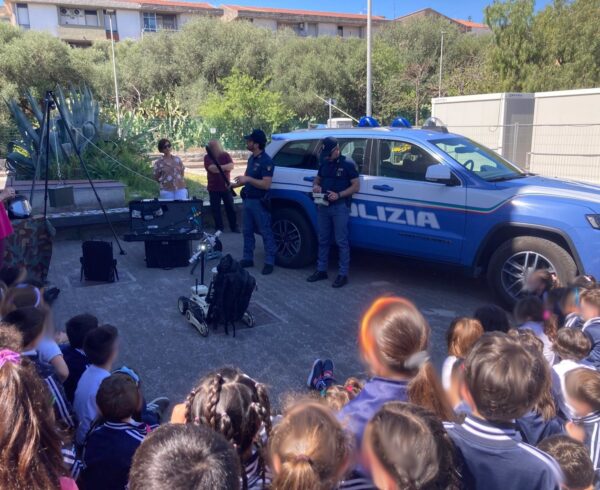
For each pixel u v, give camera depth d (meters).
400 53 40.94
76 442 3.13
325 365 4.29
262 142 7.40
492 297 6.67
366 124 7.79
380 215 6.92
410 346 2.29
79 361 3.81
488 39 43.81
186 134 30.19
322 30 66.25
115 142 13.67
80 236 9.55
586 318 3.92
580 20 24.64
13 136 26.34
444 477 1.69
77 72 34.88
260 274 7.59
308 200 7.49
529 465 1.92
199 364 4.90
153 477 1.41
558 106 15.19
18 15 57.25
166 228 7.89
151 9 61.94
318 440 1.67
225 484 1.42
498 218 6.04
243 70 39.75
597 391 2.81
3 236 5.59
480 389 1.95
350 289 6.96
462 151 6.77
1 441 1.58
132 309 6.23
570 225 5.62
